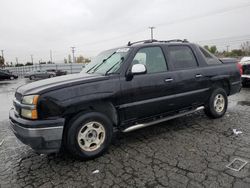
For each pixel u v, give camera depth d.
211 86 5.11
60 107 3.29
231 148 3.76
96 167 3.39
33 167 3.51
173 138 4.33
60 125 3.28
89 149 3.60
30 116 3.24
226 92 5.62
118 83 3.80
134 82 3.95
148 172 3.16
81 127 3.48
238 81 5.74
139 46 4.21
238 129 4.64
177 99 4.54
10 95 13.27
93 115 3.57
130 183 2.92
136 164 3.40
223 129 4.68
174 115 4.64
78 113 3.53
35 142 3.21
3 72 31.27
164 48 4.54
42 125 3.19
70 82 3.51
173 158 3.52
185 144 4.02
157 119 4.42
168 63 4.49
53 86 3.39
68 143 3.44
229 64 5.58
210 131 4.59
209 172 3.06
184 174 3.05
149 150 3.86
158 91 4.23
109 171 3.25
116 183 2.94
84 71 4.67
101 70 4.27
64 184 2.99
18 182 3.10
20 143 4.57
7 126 5.92
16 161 3.74
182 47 4.84
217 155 3.54
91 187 2.88
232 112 5.94
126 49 4.28
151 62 4.32
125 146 4.08
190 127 4.89
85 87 3.52
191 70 4.75
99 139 3.70
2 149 4.28
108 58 4.51
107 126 3.73
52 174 3.26
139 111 4.09
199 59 5.00
